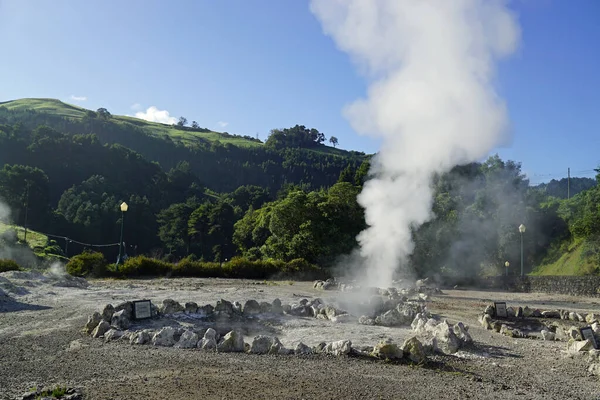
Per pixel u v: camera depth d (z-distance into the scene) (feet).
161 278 96.84
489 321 50.37
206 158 503.61
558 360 35.73
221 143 563.07
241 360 30.81
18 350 31.37
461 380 28.43
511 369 32.27
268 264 112.68
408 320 48.42
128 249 266.98
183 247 276.21
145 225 285.43
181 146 507.71
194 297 61.36
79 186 287.69
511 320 56.85
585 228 126.72
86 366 27.96
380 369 30.01
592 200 136.56
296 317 49.47
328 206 140.26
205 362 29.84
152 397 22.76
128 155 354.54
